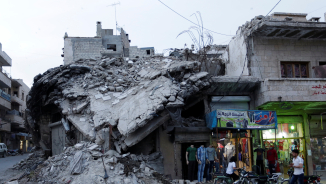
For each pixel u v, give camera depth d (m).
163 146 11.59
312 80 12.63
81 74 14.66
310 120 14.35
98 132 10.24
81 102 12.62
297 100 12.37
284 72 14.80
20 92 44.28
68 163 9.30
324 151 14.19
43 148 16.84
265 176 8.61
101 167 8.73
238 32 15.91
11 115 38.12
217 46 23.09
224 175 9.23
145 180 8.88
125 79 13.34
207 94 13.31
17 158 27.19
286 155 13.86
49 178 8.94
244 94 13.61
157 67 13.43
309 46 14.98
